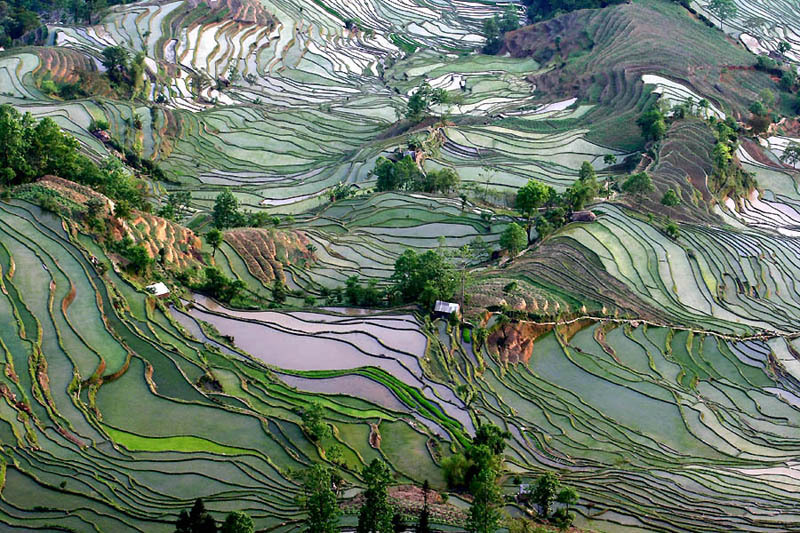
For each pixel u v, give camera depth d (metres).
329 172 135.12
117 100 141.88
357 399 63.00
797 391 77.44
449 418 62.38
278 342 70.56
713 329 85.38
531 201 100.81
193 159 137.00
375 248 98.88
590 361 77.25
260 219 103.12
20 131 78.56
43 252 68.88
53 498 47.53
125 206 77.75
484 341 74.69
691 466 62.25
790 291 97.06
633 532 51.78
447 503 52.06
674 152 133.00
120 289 69.19
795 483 60.66
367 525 45.31
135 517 46.94
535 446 62.50
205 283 78.50
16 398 54.22
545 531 47.84
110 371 59.59
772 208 131.50
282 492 50.91
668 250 98.81
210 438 55.31
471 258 97.50
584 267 92.94
